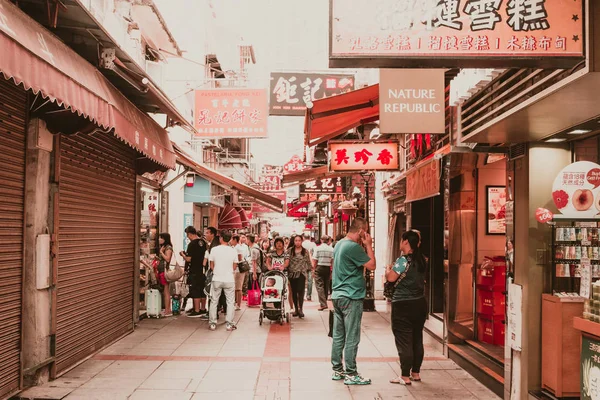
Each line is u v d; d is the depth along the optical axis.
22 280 5.83
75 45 6.34
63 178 6.72
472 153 7.30
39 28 4.81
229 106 12.75
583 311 5.11
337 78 12.12
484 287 8.19
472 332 8.29
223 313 12.36
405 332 6.54
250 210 34.94
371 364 7.56
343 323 6.73
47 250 6.20
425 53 3.70
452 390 6.28
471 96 5.97
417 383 6.57
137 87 7.42
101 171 8.17
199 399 5.79
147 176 11.30
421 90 7.11
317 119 8.83
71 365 7.02
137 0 10.09
